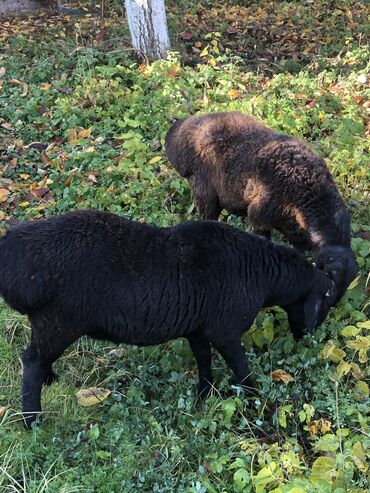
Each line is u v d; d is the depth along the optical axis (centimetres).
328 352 194
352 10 507
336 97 348
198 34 462
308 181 229
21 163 307
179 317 183
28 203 280
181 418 190
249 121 257
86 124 336
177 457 174
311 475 163
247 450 173
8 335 222
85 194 281
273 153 236
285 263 196
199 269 183
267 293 195
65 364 212
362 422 176
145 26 409
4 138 327
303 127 320
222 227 193
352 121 310
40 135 332
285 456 167
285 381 193
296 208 231
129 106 347
